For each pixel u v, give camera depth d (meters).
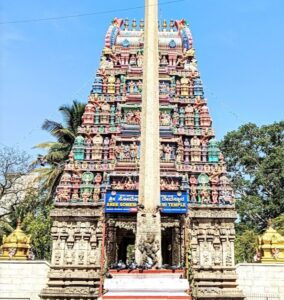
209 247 30.33
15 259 30.25
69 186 31.94
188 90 35.94
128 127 33.94
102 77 36.31
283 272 29.08
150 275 15.41
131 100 35.16
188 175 32.53
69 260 29.91
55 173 44.50
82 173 32.47
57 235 30.50
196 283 29.03
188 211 30.80
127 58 37.09
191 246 29.78
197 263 29.78
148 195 17.80
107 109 34.88
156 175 18.31
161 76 36.03
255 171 59.91
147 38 21.09
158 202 17.94
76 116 48.31
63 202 31.23
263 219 57.22
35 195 46.56
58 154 46.28
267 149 61.00
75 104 48.75
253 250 48.75
